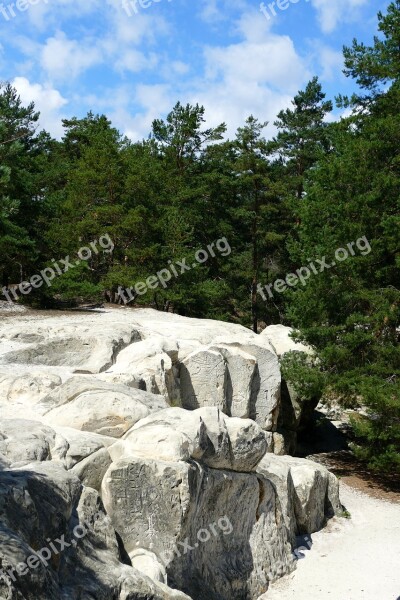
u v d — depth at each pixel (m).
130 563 9.64
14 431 10.08
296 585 13.12
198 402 17.81
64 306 27.77
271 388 19.50
